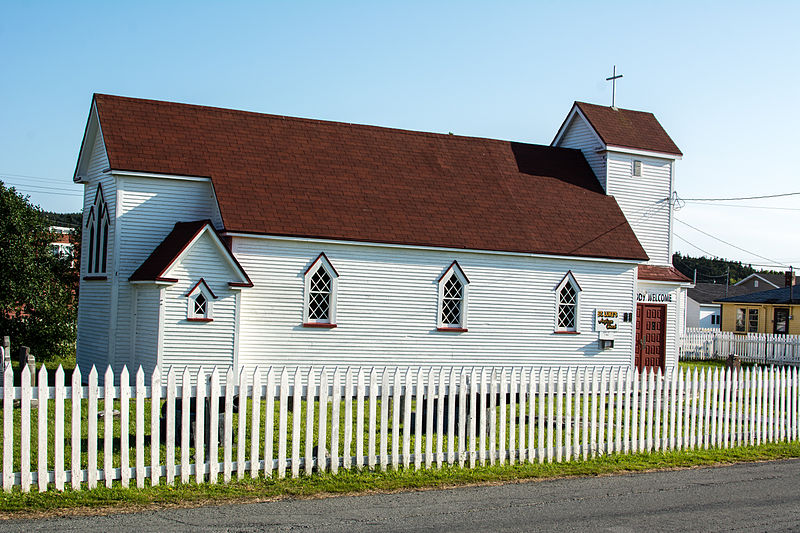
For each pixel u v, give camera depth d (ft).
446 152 103.35
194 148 85.97
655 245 112.68
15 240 95.91
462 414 46.11
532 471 46.11
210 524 33.14
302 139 94.53
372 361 86.22
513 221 96.53
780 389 61.57
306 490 39.17
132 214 81.05
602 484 43.98
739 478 47.19
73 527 32.07
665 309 109.40
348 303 85.20
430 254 89.10
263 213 81.92
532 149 110.93
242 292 80.18
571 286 97.71
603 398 51.60
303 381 82.94
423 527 33.94
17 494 35.81
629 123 114.73
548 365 95.71
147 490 37.52
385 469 43.60
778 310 195.93
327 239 82.94
